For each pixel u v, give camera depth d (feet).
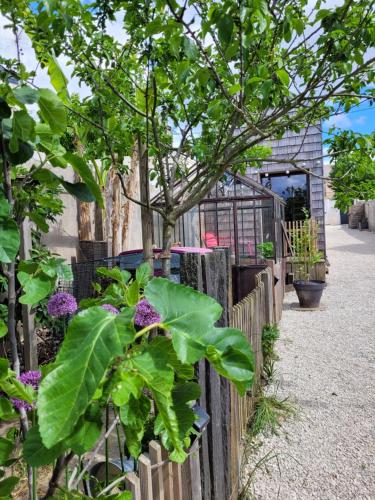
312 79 6.93
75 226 23.32
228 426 7.30
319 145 36.50
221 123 8.70
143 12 6.77
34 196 3.64
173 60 7.35
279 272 27.55
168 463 5.13
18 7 3.95
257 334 13.23
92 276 16.06
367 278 36.81
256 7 5.41
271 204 28.63
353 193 9.16
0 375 2.72
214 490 6.45
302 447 10.27
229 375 2.69
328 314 24.71
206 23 5.58
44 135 3.15
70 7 6.40
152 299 2.74
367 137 8.57
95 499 3.27
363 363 16.03
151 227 7.82
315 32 7.40
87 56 7.41
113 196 23.39
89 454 6.05
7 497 2.98
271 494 8.59
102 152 9.07
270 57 7.14
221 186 28.43
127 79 9.41
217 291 6.56
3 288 11.07
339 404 12.53
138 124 8.68
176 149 9.47
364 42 6.74
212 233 36.14
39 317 11.87
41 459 2.53
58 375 2.06
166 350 3.15
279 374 15.11
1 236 2.63
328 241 76.38
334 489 8.69
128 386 2.36
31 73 3.39
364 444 10.30
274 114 7.54
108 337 2.18
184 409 3.32
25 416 3.34
